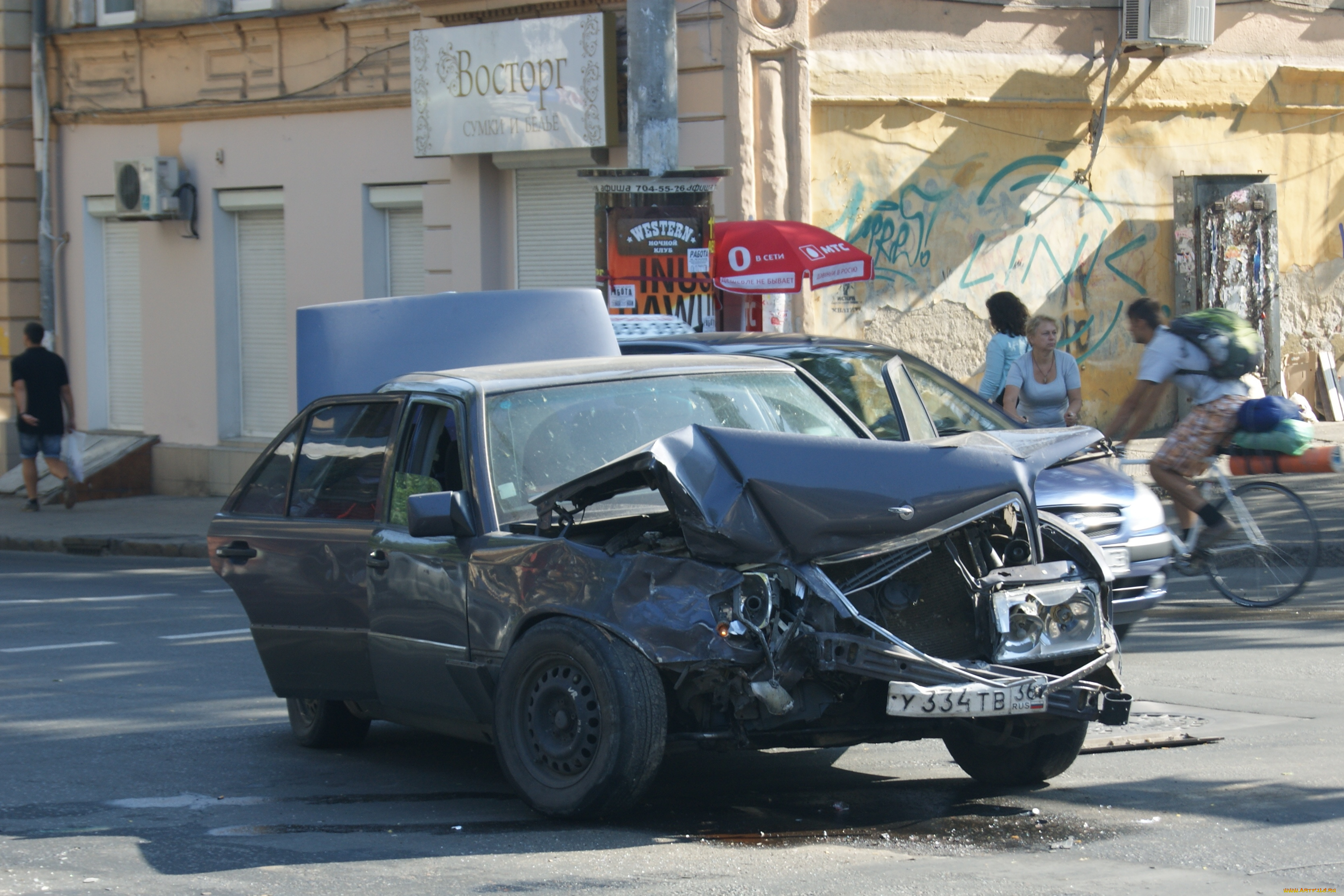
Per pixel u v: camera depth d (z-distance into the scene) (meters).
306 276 25.78
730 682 6.95
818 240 19.28
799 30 20.86
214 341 27.03
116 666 12.80
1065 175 23.02
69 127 28.70
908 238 21.94
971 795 7.89
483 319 10.86
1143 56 23.30
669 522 7.93
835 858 6.63
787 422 8.86
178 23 26.56
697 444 7.17
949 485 7.07
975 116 22.23
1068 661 7.38
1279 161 24.73
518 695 7.48
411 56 23.20
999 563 7.41
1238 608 13.31
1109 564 7.67
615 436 8.42
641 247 18.66
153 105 27.41
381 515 8.68
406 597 8.26
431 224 24.03
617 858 6.71
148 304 28.09
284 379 26.52
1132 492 11.05
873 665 6.83
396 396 8.97
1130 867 6.38
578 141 21.61
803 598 6.96
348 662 8.80
